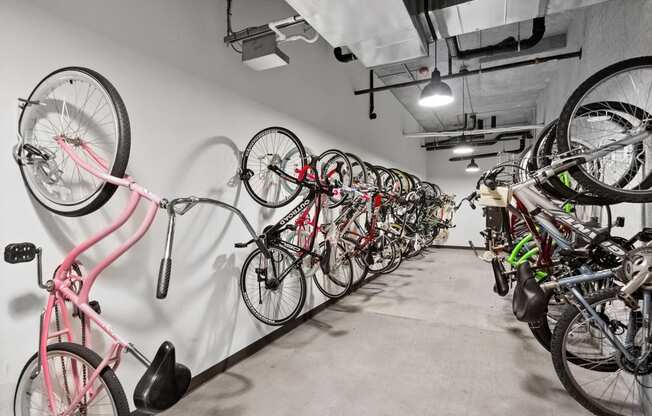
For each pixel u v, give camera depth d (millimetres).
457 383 2139
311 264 2986
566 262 1951
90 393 1386
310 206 2896
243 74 2645
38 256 1314
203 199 1608
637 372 1509
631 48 2227
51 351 1308
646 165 1713
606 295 1585
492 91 6102
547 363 2383
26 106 1365
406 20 2070
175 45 2074
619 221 2012
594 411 1697
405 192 4980
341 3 1891
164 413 1865
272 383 2186
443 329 3078
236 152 2572
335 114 4191
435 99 3611
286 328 3076
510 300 3992
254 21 2729
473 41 4398
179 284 2102
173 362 1295
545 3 1978
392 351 2625
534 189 1883
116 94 1341
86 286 1373
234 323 2516
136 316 1842
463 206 9586
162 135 1981
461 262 6816
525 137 8109
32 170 1399
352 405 1928
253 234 1903
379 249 4141
